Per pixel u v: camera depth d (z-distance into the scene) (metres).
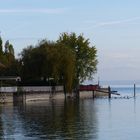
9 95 121.31
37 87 134.88
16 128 66.88
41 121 76.38
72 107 112.12
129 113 94.19
